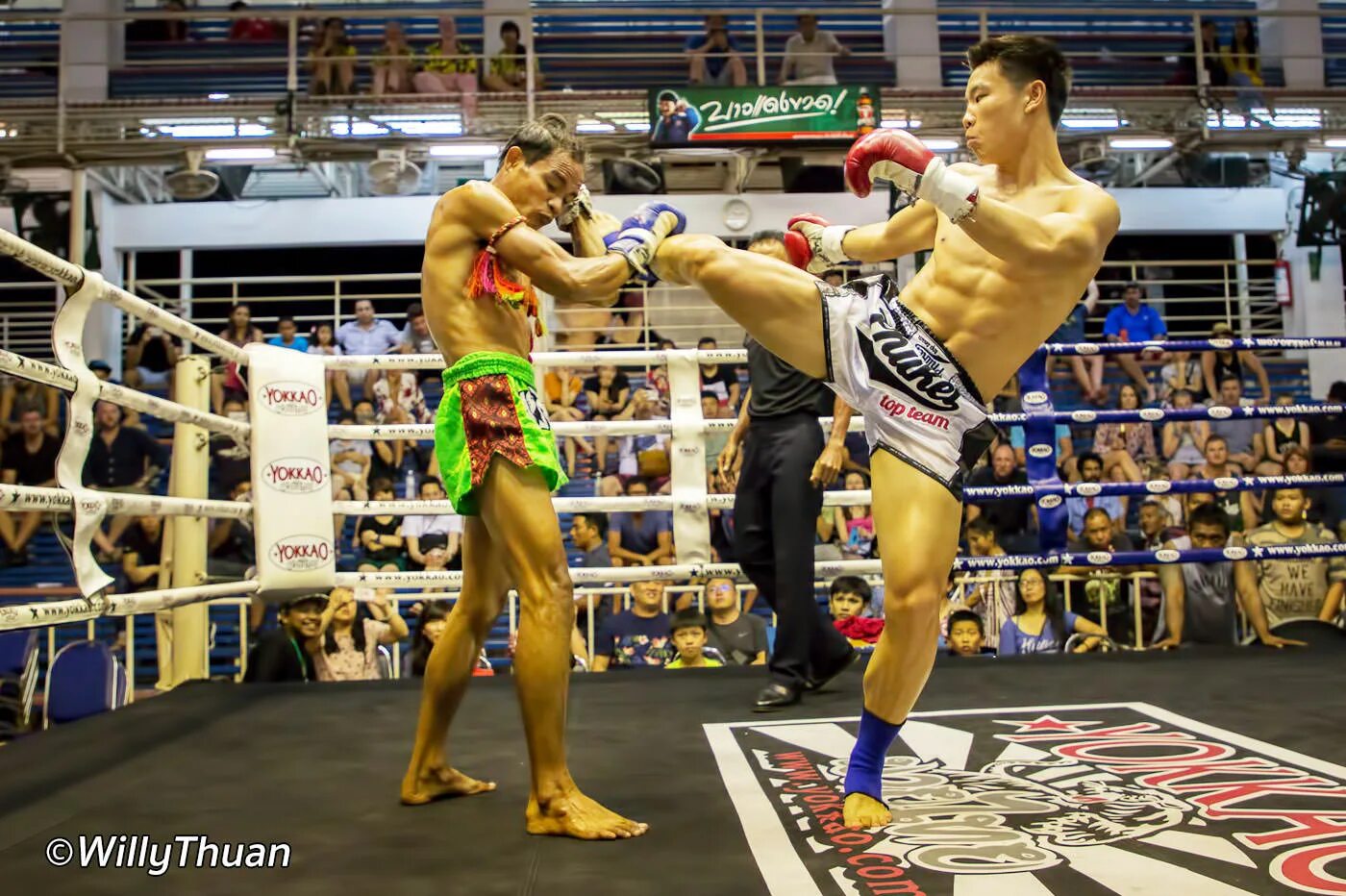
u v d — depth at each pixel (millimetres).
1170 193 10930
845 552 6613
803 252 2791
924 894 1692
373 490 6469
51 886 1853
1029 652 4383
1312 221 10242
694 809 2227
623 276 2193
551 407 8547
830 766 2564
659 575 4102
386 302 11281
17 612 2443
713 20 10531
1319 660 3953
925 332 2260
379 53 9977
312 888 1813
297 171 10398
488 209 2238
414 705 3520
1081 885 1712
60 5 11289
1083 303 9852
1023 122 2311
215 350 3775
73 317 2857
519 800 2369
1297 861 1808
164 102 8961
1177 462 7961
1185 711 3064
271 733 3107
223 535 6574
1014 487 4223
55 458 7809
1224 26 12102
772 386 3488
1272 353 11023
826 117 8773
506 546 2199
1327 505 7602
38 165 9070
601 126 8969
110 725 3211
